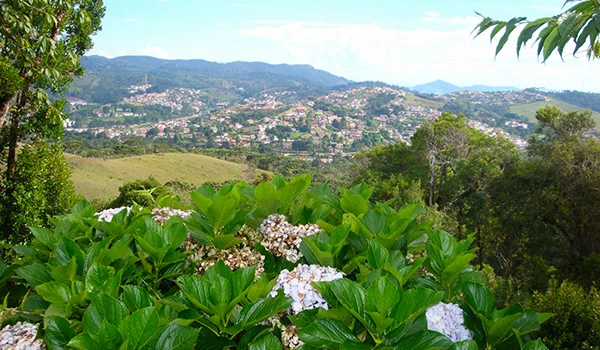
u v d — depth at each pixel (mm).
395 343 1397
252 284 1604
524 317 1616
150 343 1296
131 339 1243
